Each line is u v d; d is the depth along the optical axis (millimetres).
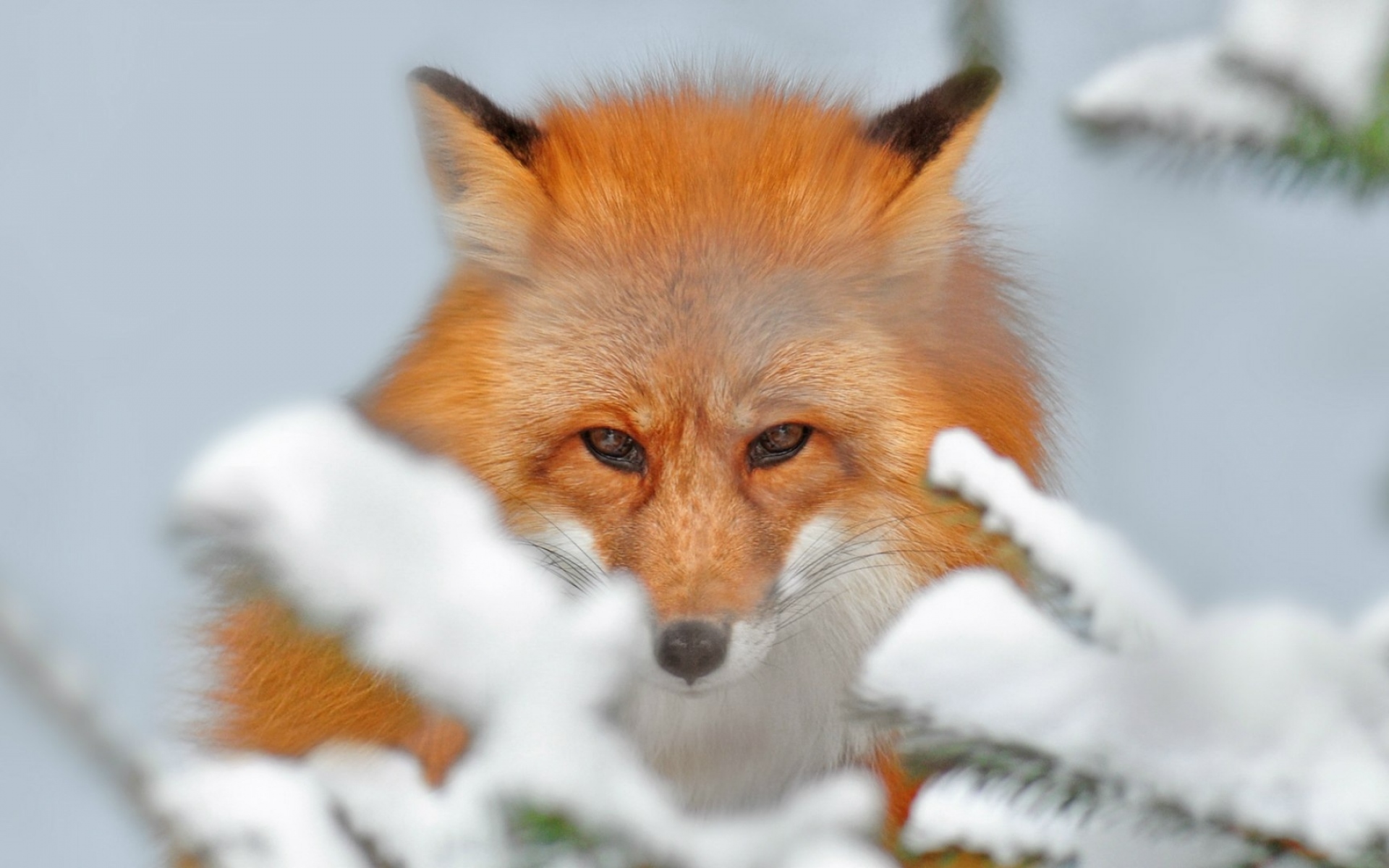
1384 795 1582
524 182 4891
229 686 4953
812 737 4969
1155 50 2104
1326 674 1665
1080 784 1763
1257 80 2023
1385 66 1942
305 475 1674
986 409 4891
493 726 1771
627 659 1801
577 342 4719
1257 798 1613
